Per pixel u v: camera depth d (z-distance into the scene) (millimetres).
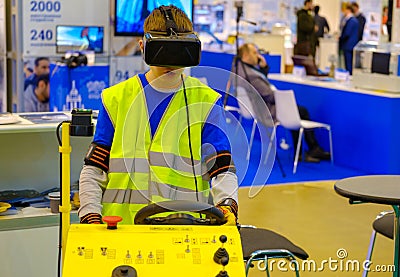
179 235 1785
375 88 7492
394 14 11344
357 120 7570
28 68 5750
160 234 1783
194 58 1963
